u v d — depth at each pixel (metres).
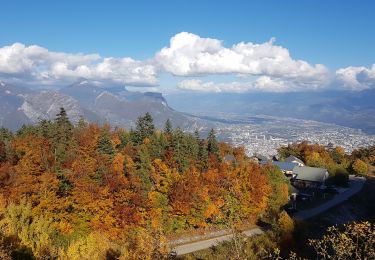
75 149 72.62
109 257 33.06
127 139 89.50
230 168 77.69
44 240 31.47
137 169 68.06
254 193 73.12
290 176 110.88
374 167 147.25
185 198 64.75
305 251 51.16
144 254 27.70
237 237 22.86
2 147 65.06
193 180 67.56
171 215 64.62
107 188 57.84
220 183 69.50
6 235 28.59
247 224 71.75
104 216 56.00
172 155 76.62
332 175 112.44
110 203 56.62
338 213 85.50
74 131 91.56
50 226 39.75
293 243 52.66
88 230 53.91
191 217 65.62
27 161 57.31
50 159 64.56
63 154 69.38
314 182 103.50
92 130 92.69
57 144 73.44
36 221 37.91
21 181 52.34
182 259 53.00
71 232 50.09
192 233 65.50
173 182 67.00
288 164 117.19
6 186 50.62
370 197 104.25
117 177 60.66
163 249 28.28
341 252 15.54
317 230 71.44
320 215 81.56
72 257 31.12
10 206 35.50
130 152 77.50
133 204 58.81
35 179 54.38
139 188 61.06
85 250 32.47
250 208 72.06
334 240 16.34
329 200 95.44
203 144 93.75
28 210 36.69
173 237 63.53
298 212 82.94
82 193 55.19
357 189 109.31
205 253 55.44
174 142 82.56
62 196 56.16
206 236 64.56
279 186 79.38
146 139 86.50
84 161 64.81
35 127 92.31
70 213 54.38
